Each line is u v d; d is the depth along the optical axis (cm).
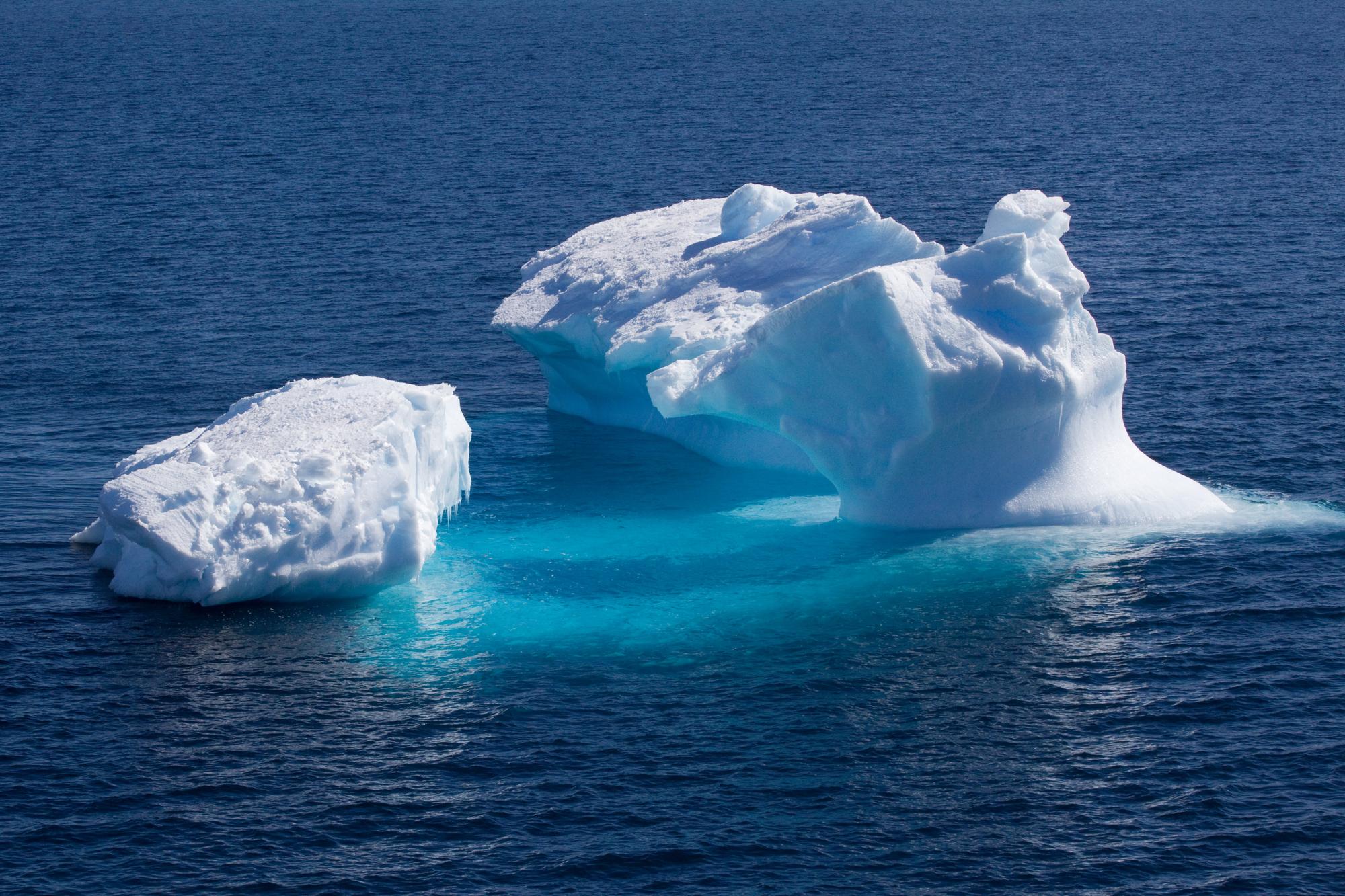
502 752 5284
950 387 7000
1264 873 4597
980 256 7250
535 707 5606
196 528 6444
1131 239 14262
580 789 5047
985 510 7338
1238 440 8644
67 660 5956
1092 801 4981
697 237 9569
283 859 4659
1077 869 4622
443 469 7338
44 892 4481
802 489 8075
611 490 8169
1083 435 7506
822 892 4512
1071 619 6309
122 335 11375
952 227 15412
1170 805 4950
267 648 6091
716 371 7462
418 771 5156
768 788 5053
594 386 9362
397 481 6775
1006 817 4894
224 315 11981
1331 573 6712
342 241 14700
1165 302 11838
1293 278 12538
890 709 5569
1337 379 9744
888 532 7325
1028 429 7288
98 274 13238
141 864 4622
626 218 10494
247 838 4769
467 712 5566
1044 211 7594
